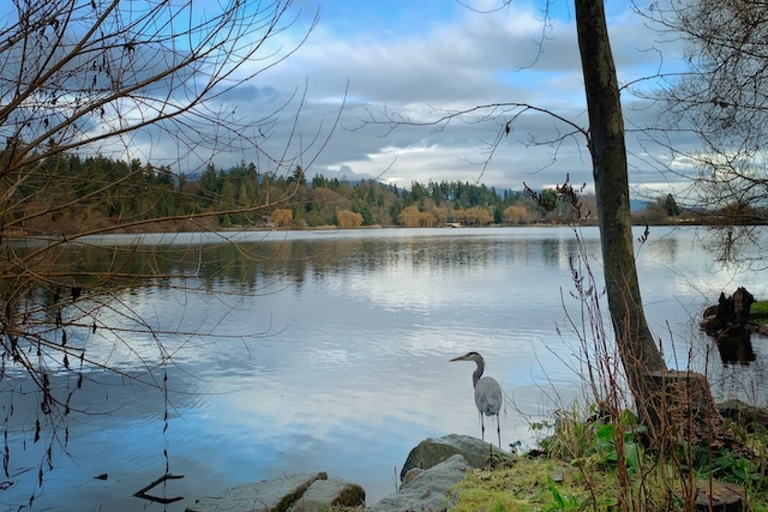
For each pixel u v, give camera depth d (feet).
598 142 19.21
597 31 19.17
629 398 17.37
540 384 38.88
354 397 37.68
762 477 13.23
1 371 16.37
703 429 14.52
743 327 60.03
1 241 14.34
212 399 37.01
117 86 14.43
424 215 537.65
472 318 68.13
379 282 109.40
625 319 15.80
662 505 12.18
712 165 30.35
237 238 16.80
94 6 14.14
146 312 70.33
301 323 65.67
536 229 528.63
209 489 24.49
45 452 27.96
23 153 13.96
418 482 20.42
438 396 37.68
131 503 23.26
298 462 27.61
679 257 158.71
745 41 28.02
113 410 34.12
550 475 15.69
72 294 15.30
